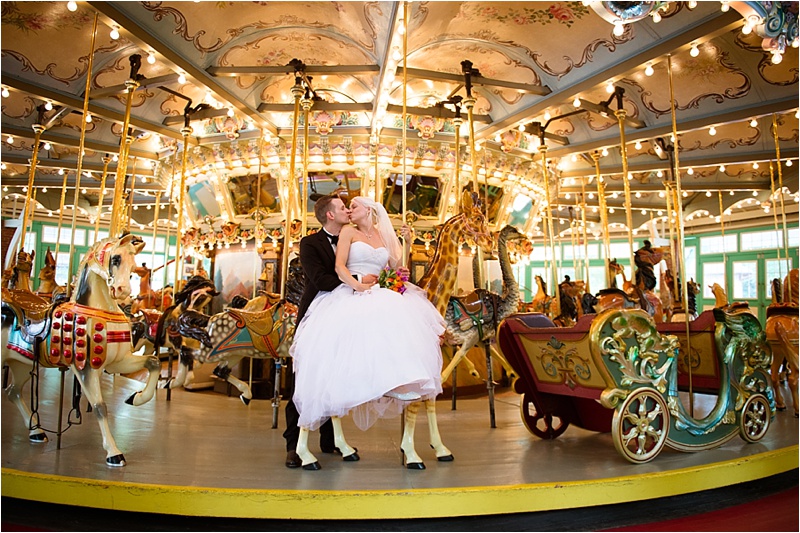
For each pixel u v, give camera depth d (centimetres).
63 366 320
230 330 468
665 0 340
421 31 564
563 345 346
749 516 274
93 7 467
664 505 288
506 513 262
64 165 998
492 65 692
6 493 269
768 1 350
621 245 1819
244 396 511
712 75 672
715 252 1562
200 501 248
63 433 381
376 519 252
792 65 617
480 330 454
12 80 620
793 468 340
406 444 300
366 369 265
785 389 640
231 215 836
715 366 411
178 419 451
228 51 620
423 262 789
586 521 263
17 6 538
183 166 726
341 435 327
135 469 288
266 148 782
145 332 623
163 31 533
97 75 671
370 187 789
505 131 799
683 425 329
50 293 794
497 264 880
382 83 598
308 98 631
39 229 1390
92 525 250
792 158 849
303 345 289
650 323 321
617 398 306
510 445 364
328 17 577
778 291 791
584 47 606
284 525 251
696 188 1161
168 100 772
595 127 841
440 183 810
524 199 932
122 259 314
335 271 317
